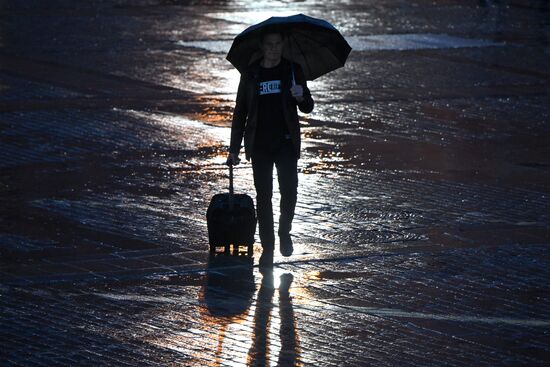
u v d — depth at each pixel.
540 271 23.84
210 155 35.75
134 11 79.31
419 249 25.41
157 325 20.31
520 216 28.56
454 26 74.31
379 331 20.05
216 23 72.81
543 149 37.50
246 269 23.83
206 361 18.50
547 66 57.28
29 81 49.12
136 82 49.59
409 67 55.81
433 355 18.84
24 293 22.11
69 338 19.58
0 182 31.55
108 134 38.47
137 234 26.53
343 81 51.19
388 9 84.19
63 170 33.12
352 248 25.47
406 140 38.53
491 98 47.56
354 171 33.59
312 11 81.50
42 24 71.00
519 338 19.73
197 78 51.06
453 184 32.03
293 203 24.31
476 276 23.44
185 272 23.59
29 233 26.50
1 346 19.12
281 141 24.16
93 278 23.12
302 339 19.61
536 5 89.56
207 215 24.98
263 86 23.95
